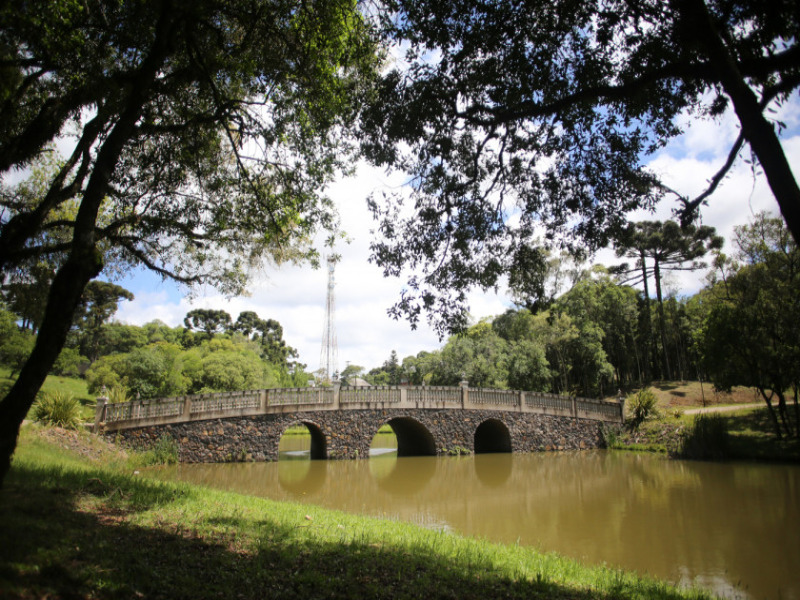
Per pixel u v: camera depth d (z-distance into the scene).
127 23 7.52
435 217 7.90
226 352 41.94
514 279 8.05
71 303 5.40
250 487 15.05
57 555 4.30
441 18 6.55
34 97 7.82
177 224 9.84
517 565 6.50
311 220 10.46
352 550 5.98
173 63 8.79
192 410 19.83
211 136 9.45
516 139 7.48
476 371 38.12
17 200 9.21
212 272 11.33
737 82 4.54
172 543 5.36
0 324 29.64
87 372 36.25
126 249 10.75
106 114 7.27
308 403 22.53
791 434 22.11
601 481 17.92
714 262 28.56
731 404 34.97
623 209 7.32
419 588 4.81
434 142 7.36
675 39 6.03
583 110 6.96
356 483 17.31
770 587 7.70
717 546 9.88
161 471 16.42
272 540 6.03
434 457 24.94
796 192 4.20
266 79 8.91
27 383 5.05
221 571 4.69
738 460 21.98
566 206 7.58
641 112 6.75
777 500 13.95
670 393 39.66
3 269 7.42
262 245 11.15
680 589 6.96
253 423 21.16
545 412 28.47
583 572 6.85
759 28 5.41
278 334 84.00
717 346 22.45
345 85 8.56
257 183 10.33
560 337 39.94
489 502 14.35
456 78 6.95
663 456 24.66
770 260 22.06
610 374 40.94
